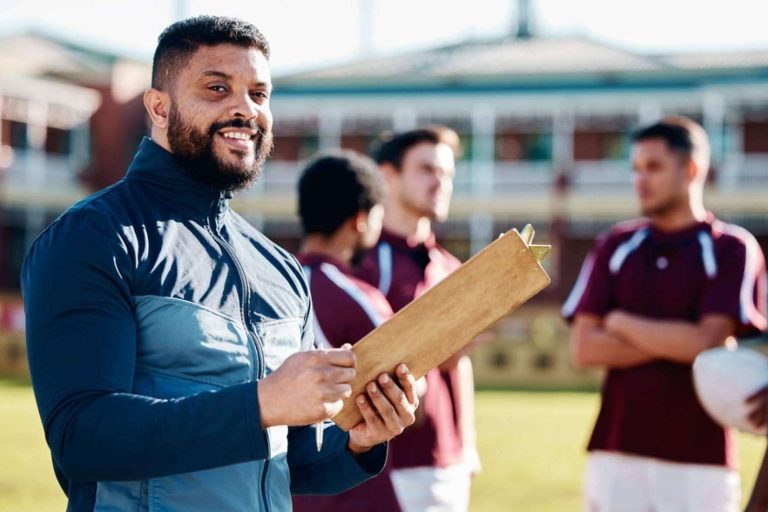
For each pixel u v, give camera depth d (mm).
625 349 5176
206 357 2678
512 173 40250
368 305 4336
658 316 5305
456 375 5059
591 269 5496
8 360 26250
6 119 41125
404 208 5301
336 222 4645
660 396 5113
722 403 3945
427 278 5223
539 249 2607
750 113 38188
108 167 43656
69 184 42969
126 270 2629
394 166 5285
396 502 4227
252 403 2441
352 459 2982
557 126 39844
